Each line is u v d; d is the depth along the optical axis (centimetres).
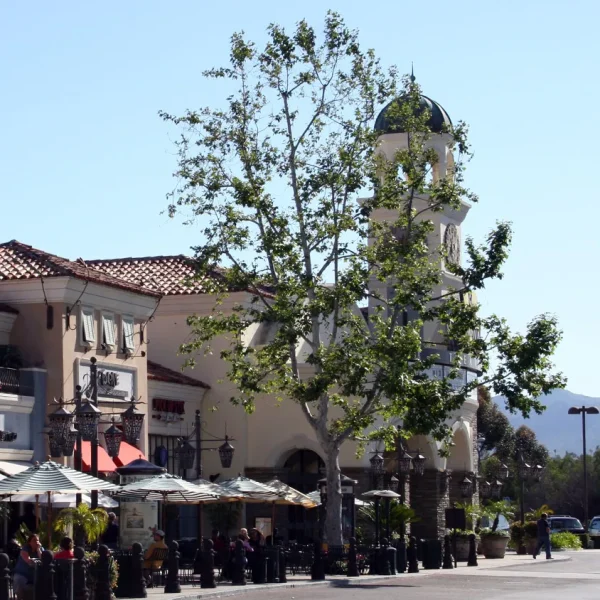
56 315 4072
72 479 2650
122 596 2730
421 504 5619
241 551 3272
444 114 5688
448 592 3055
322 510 4359
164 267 5341
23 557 2475
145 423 4550
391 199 4062
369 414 4016
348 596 2903
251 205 3981
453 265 4075
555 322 3972
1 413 3806
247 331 5166
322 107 4044
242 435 5075
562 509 11175
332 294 3956
